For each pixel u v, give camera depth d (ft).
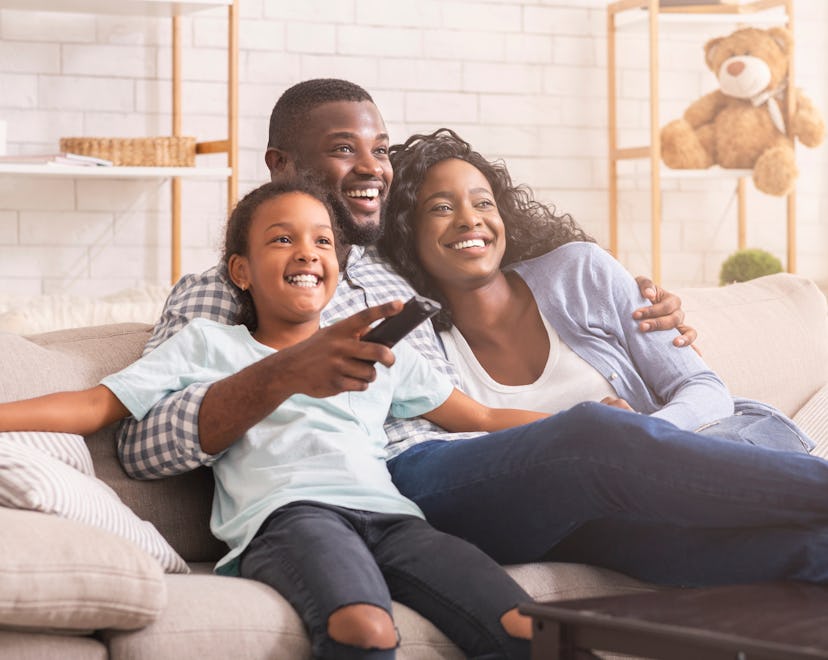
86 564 3.95
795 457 4.53
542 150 12.93
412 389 5.82
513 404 6.27
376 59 12.40
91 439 5.36
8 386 5.22
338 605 4.19
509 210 6.86
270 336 5.64
